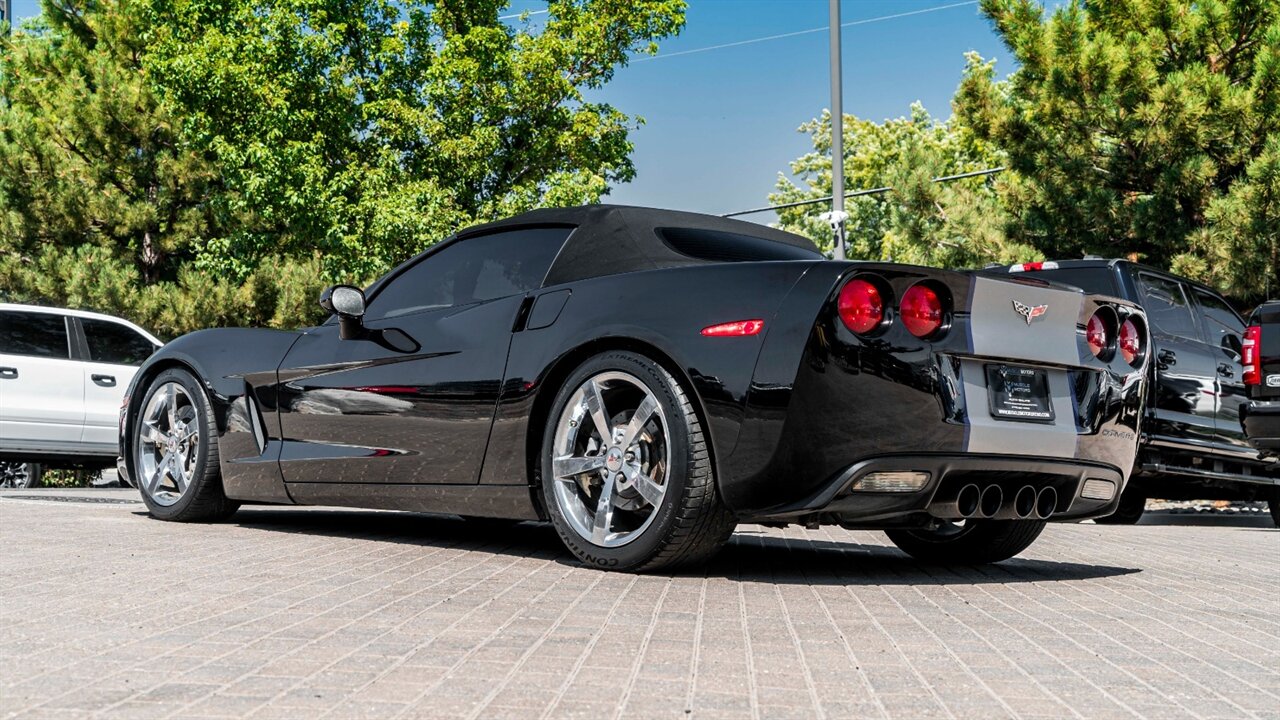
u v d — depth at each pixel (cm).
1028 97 1559
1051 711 224
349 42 2194
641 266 425
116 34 2386
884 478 372
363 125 2183
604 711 216
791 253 471
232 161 2052
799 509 372
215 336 588
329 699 221
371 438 495
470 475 452
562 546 502
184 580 372
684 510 387
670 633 295
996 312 393
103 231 2117
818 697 231
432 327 479
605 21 2197
